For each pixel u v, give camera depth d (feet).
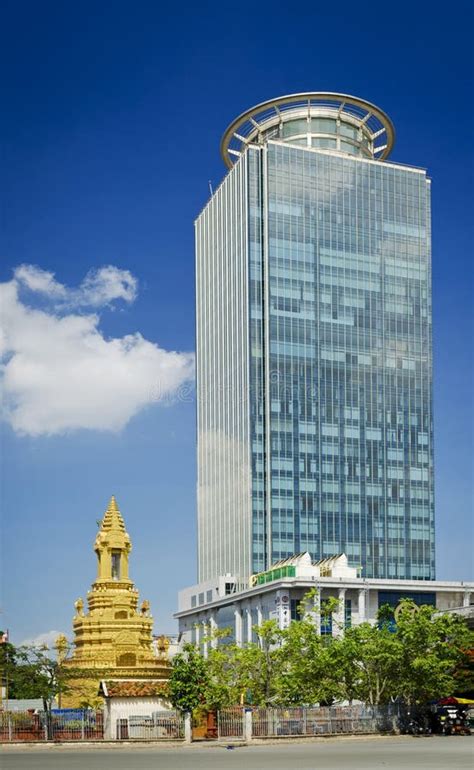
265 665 401.29
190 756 271.28
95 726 356.18
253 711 359.05
